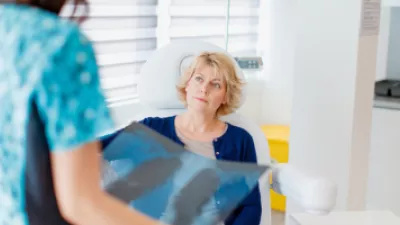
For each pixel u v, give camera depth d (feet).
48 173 2.74
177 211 3.99
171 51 6.68
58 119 2.57
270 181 6.42
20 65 2.66
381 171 10.57
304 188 5.65
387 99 10.61
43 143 2.69
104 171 4.01
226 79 6.19
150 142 4.20
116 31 10.26
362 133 7.93
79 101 2.59
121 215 2.74
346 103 7.61
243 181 4.44
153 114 6.70
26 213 2.85
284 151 11.41
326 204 5.52
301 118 7.96
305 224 6.22
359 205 8.17
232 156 6.27
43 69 2.56
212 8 12.55
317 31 7.67
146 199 3.89
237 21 13.34
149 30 11.05
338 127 7.71
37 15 2.76
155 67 6.64
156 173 4.08
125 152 4.12
